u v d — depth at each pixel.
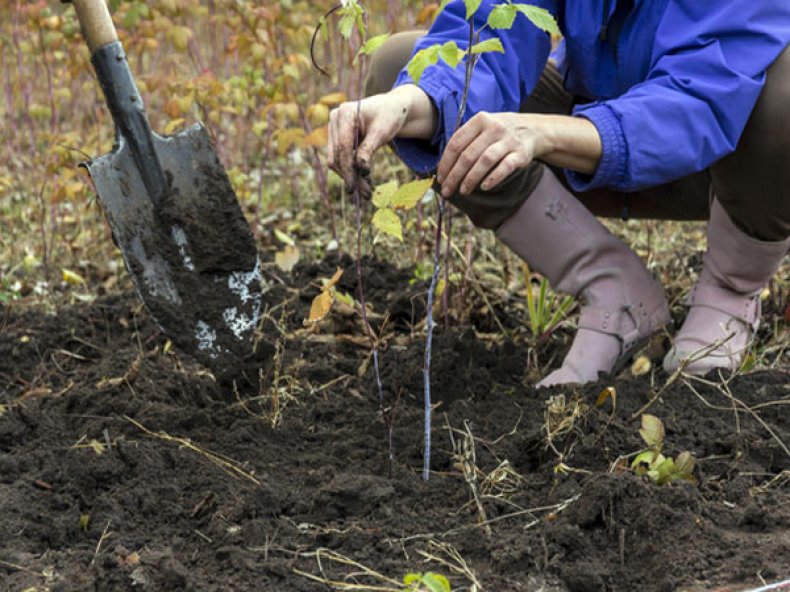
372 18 3.88
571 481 1.39
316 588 1.21
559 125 1.42
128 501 1.38
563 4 1.70
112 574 1.23
